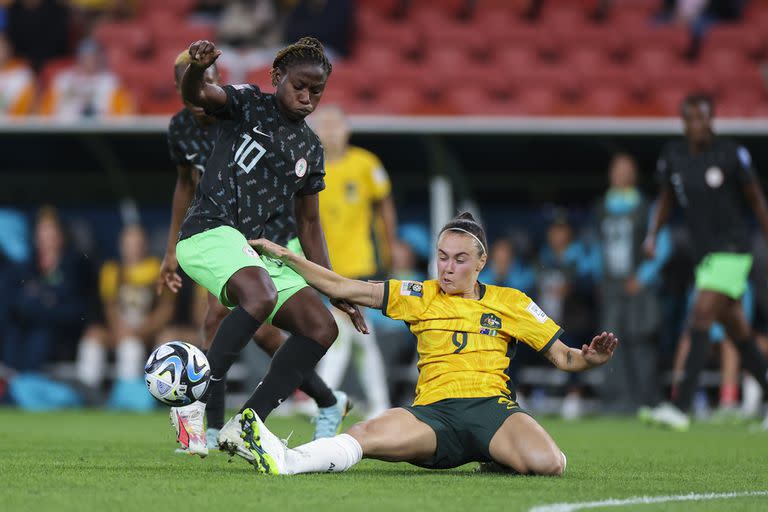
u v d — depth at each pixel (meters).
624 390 47.62
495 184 48.03
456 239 18.36
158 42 67.56
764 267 45.38
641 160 47.16
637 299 45.78
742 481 18.67
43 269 49.22
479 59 67.12
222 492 15.12
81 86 57.81
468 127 43.31
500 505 14.20
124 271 48.78
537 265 48.53
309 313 18.89
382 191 36.34
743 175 35.41
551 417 47.06
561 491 15.96
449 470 19.11
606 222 45.47
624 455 24.86
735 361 45.03
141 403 47.94
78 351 51.75
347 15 66.44
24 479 16.83
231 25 67.38
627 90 64.62
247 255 18.41
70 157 47.09
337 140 35.75
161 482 16.36
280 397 18.47
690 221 36.06
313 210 20.09
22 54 64.88
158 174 48.09
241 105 18.84
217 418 23.02
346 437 17.70
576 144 45.62
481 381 18.14
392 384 47.22
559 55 67.38
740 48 67.62
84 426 35.16
